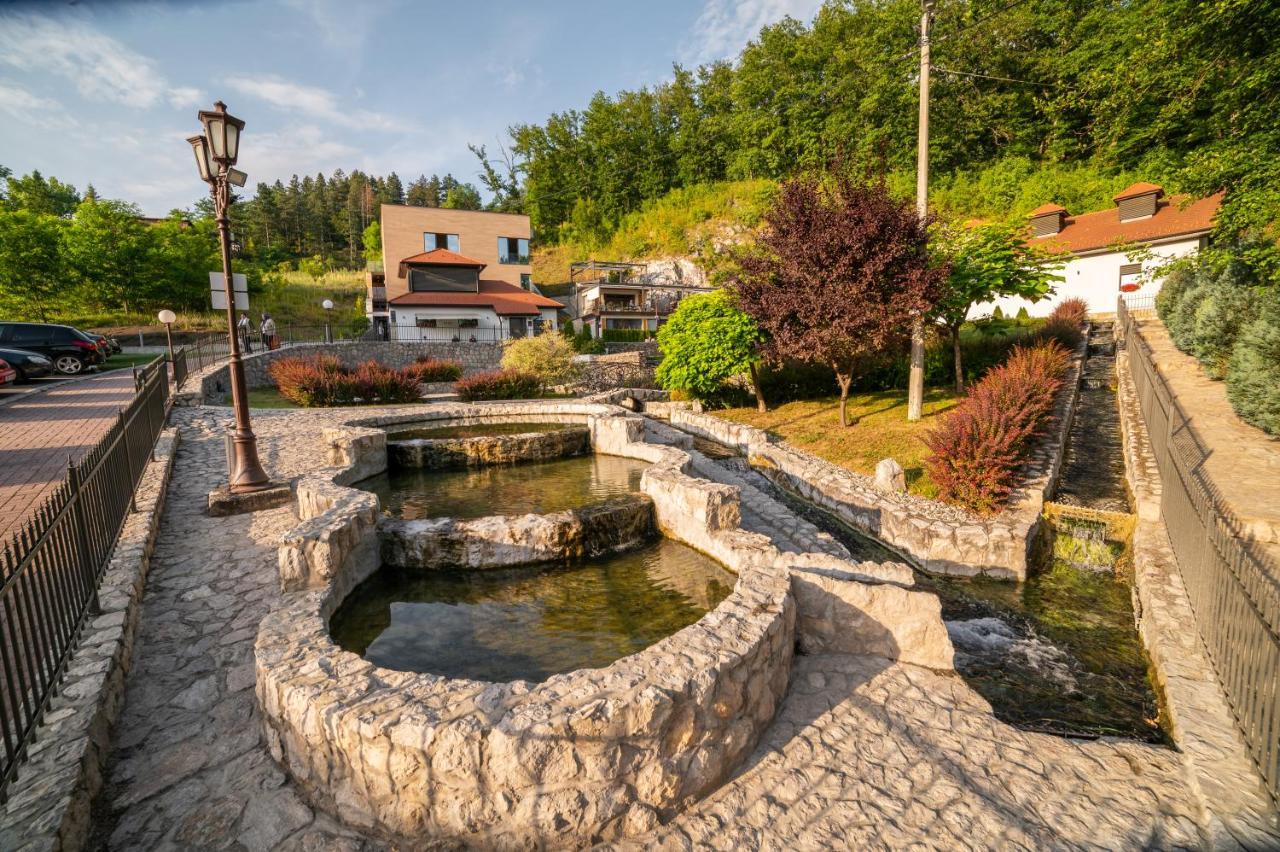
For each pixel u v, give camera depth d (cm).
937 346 1639
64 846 270
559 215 7119
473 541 655
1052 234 2927
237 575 591
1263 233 953
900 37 3978
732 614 430
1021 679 511
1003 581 722
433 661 470
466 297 3666
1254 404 917
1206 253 1014
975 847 319
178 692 410
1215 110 1052
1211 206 2408
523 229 4338
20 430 1029
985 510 823
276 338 2550
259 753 357
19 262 3042
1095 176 3359
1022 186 3575
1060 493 929
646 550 729
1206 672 464
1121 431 1191
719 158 6078
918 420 1271
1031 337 1694
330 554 546
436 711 311
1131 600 661
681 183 6406
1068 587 701
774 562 575
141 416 862
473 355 3002
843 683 475
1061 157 3700
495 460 1096
